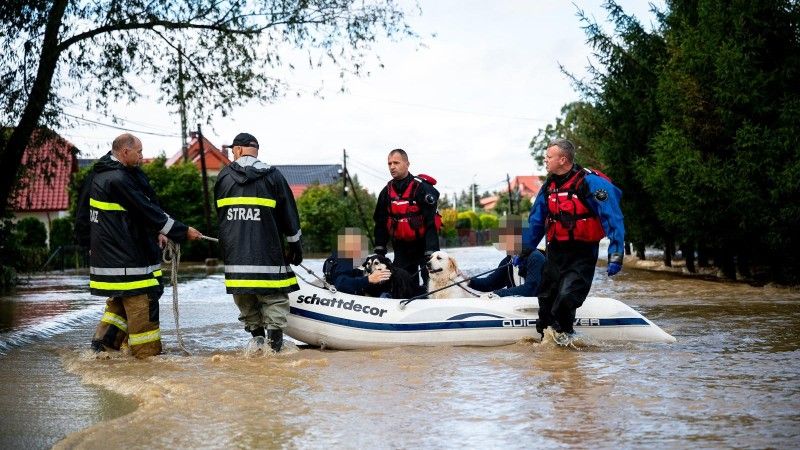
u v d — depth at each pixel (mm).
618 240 6742
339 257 8008
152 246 7227
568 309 6953
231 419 4523
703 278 17375
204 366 6398
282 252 7125
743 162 13945
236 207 7035
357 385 5469
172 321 10164
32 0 11438
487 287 8680
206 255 40438
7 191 12672
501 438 4043
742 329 8211
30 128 12383
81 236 7195
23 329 9047
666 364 6055
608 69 19875
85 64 13078
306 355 6996
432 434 4152
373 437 4117
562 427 4215
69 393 5531
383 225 8766
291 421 4469
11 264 18688
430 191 8500
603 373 5715
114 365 6609
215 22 13461
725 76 14211
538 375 5691
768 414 4387
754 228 14492
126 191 6898
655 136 17469
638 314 7426
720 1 14664
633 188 19594
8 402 5223
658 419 4328
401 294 7961
